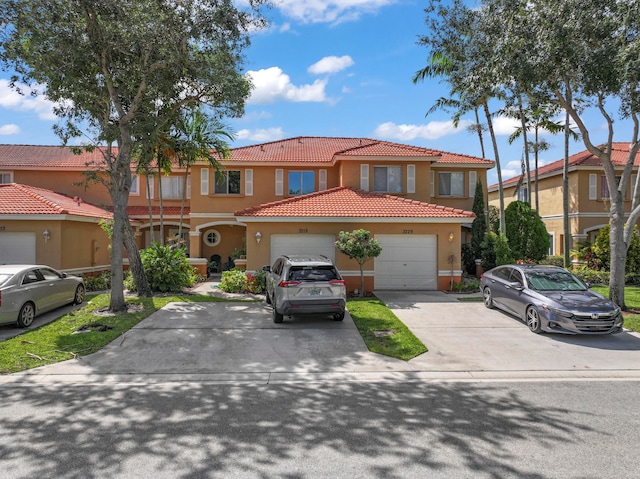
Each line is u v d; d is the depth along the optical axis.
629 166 11.81
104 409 5.53
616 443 4.57
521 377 6.91
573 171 24.02
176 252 15.97
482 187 22.05
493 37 11.54
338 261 15.66
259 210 15.94
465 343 8.84
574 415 5.34
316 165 22.14
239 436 4.72
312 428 4.94
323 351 8.29
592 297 9.70
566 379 6.81
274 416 5.30
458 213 15.84
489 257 18.88
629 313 11.39
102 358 7.81
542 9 10.52
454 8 13.09
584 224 23.59
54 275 11.70
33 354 7.91
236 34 11.60
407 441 4.61
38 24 10.69
